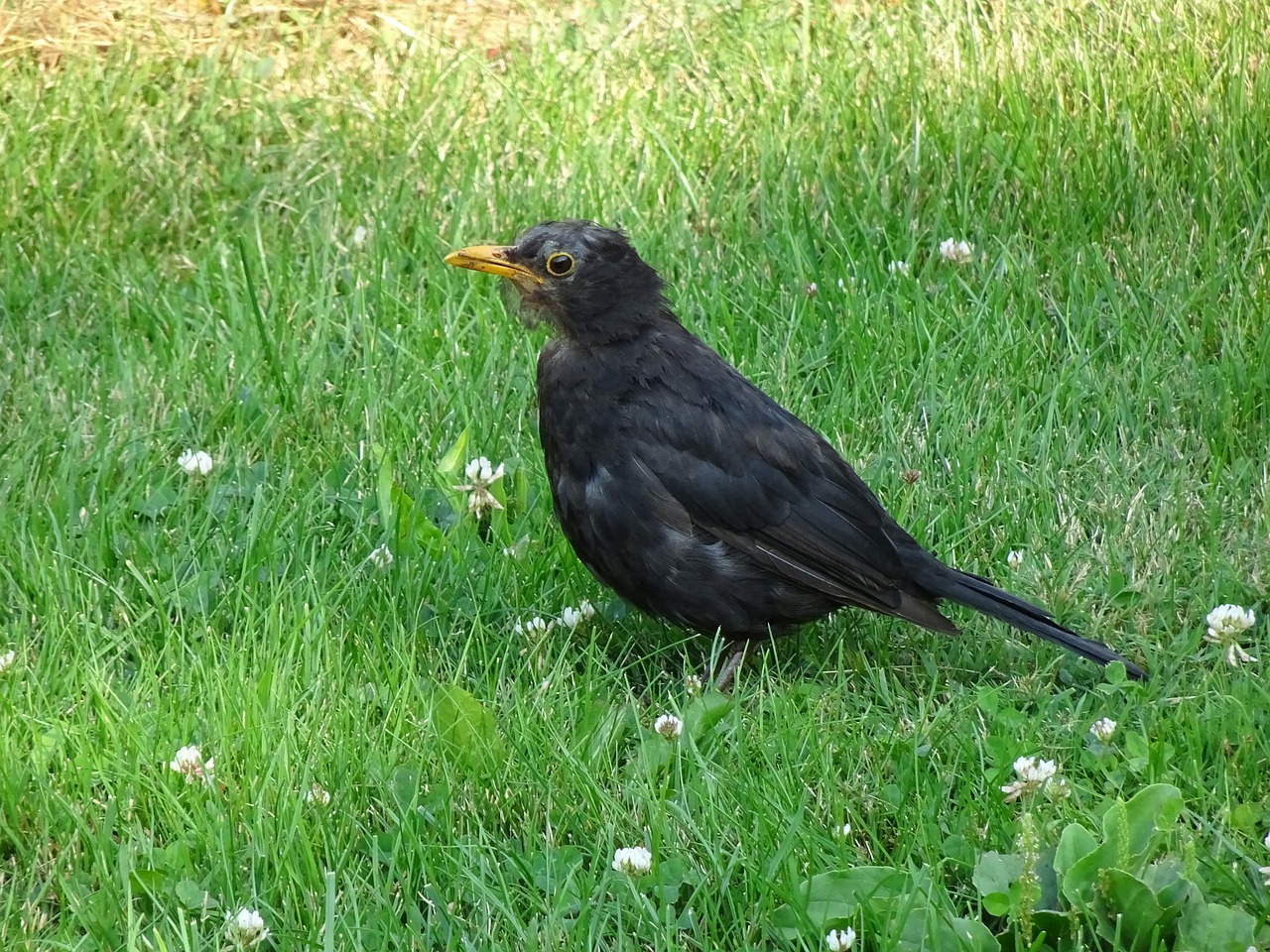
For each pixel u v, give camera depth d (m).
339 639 5.68
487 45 10.08
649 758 5.17
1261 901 4.49
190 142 9.02
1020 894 4.26
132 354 7.48
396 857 4.68
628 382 5.84
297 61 9.75
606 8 10.32
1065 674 5.82
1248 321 7.70
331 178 8.85
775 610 5.81
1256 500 6.65
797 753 5.16
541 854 4.74
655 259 8.21
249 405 7.21
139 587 6.07
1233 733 5.23
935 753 5.21
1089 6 10.19
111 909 4.52
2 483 6.60
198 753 4.98
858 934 4.42
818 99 9.41
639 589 5.89
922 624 5.64
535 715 5.32
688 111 9.36
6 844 4.88
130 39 9.80
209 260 8.14
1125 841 4.33
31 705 5.26
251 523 6.27
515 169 8.91
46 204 8.48
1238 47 9.68
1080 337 7.67
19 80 9.35
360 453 6.96
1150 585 6.23
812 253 8.36
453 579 6.17
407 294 8.05
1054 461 6.95
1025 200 8.61
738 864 4.70
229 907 4.57
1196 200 8.56
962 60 9.70
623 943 4.44
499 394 7.39
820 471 5.85
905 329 7.68
